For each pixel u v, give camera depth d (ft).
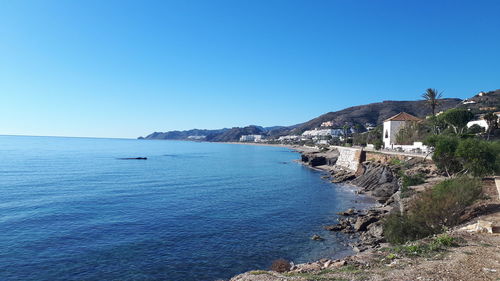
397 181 170.60
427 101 280.10
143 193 180.96
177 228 114.42
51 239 98.94
